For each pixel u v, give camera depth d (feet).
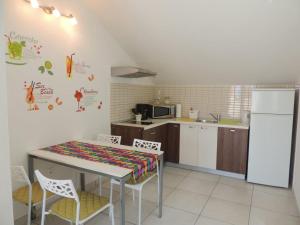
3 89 5.10
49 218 8.07
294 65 10.64
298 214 8.60
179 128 13.28
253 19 8.60
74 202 6.33
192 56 11.66
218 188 10.79
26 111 7.70
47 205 8.65
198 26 9.54
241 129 11.69
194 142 12.94
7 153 5.29
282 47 9.67
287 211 8.81
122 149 8.20
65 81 9.05
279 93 10.48
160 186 8.14
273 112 10.66
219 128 12.22
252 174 11.34
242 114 12.78
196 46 10.81
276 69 11.23
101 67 10.87
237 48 10.32
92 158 7.13
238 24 8.97
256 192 10.42
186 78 14.05
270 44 9.64
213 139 12.43
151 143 9.00
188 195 10.03
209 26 9.41
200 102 14.58
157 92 15.72
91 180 10.65
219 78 13.23
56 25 8.54
